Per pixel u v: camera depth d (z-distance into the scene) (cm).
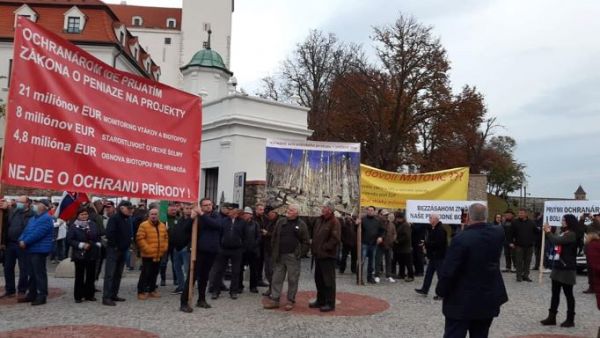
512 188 7119
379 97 3650
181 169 896
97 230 976
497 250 548
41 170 700
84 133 754
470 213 561
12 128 670
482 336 556
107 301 947
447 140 3909
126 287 1165
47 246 934
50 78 714
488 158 4931
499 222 1853
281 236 965
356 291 1212
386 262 1461
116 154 798
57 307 915
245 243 1086
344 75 3925
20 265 993
